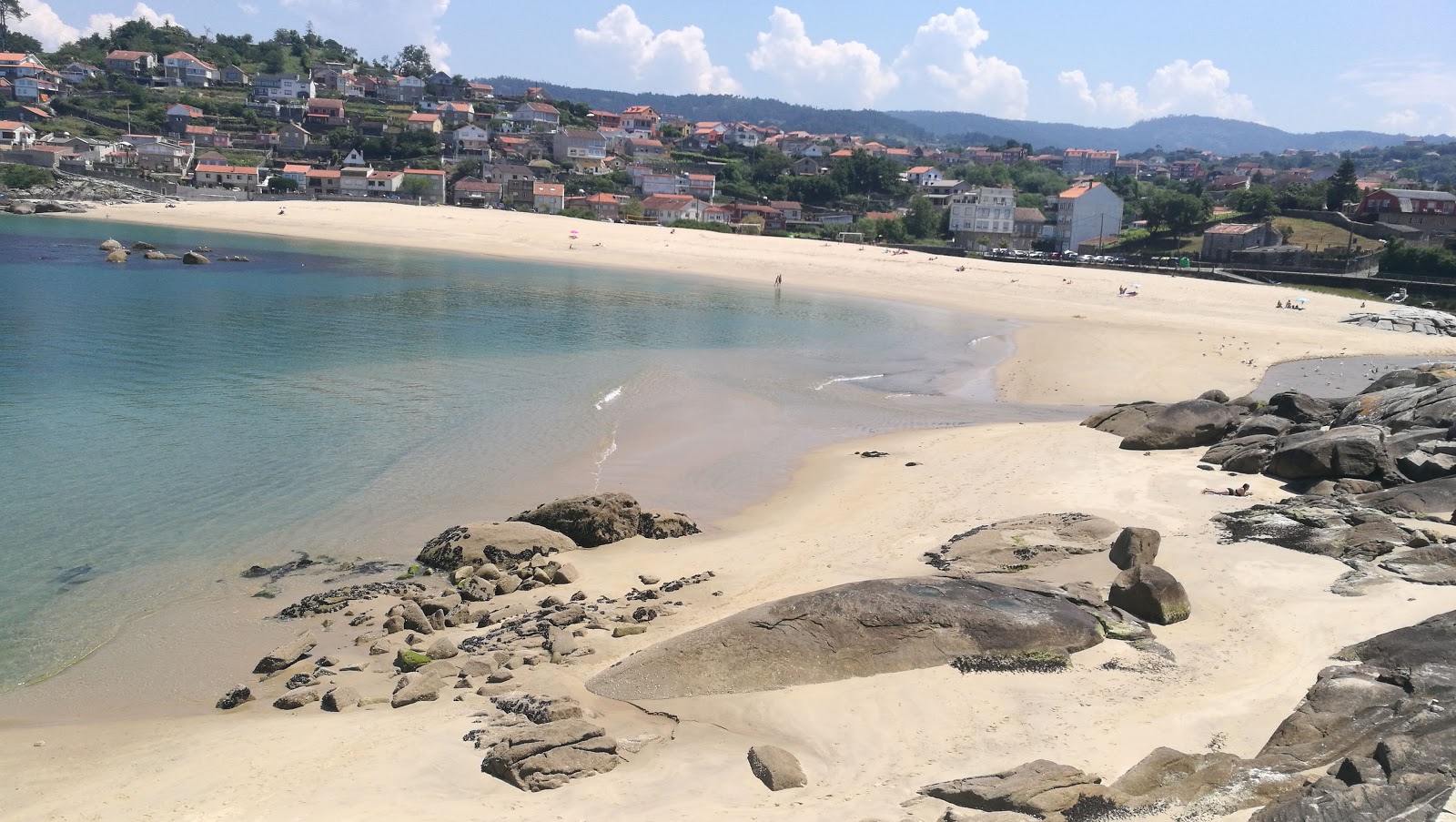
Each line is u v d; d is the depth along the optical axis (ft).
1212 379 169.37
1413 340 216.33
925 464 107.55
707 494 99.50
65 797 43.96
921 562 73.72
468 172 634.43
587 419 126.93
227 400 126.52
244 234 399.03
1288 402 118.83
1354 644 53.98
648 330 206.39
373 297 235.40
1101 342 206.90
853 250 422.00
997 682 52.01
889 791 42.01
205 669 60.44
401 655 60.49
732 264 364.79
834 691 51.80
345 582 74.64
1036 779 40.40
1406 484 86.12
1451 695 45.91
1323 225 458.50
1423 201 437.99
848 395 151.94
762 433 125.59
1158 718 47.57
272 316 196.85
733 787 43.16
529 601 71.31
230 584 73.26
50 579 71.92
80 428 110.11
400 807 41.86
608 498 86.63
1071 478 97.35
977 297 296.10
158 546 79.05
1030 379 168.55
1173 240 490.49
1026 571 69.82
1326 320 250.98
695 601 68.44
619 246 402.31
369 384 139.64
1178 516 82.38
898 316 251.39
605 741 46.93
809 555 78.13
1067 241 534.37
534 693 52.90
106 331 168.45
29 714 54.29
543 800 42.37
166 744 49.57
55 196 474.49
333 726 50.85
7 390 124.98
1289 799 37.81
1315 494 87.10
